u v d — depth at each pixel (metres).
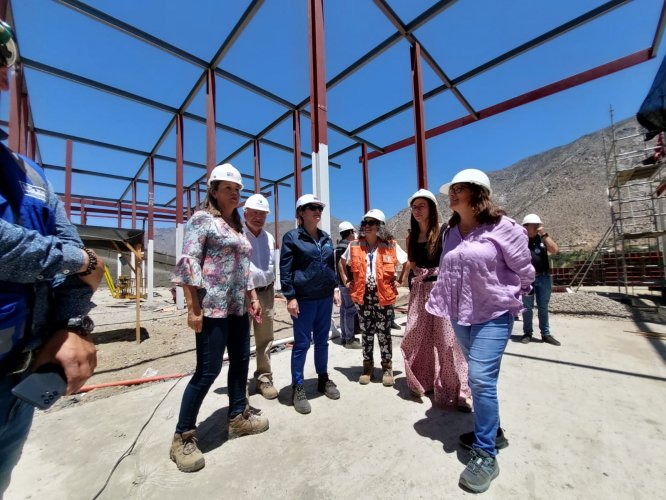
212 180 2.24
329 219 5.13
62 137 10.90
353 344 4.57
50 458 2.15
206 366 2.04
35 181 1.02
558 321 5.80
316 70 5.27
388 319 3.21
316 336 3.02
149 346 5.63
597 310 6.12
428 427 2.40
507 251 1.90
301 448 2.19
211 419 2.61
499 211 1.99
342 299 4.68
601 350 4.00
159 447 2.24
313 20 5.36
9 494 1.81
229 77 8.39
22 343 0.92
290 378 3.48
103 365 4.53
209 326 2.06
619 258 11.77
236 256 2.23
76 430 2.50
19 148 7.38
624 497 1.66
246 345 2.38
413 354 2.93
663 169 9.01
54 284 1.02
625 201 8.60
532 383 3.09
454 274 2.07
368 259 3.28
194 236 2.03
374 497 1.73
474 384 1.91
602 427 2.30
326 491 1.78
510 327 1.98
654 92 3.47
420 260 2.89
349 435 2.32
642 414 2.46
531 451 2.06
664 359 3.62
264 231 3.29
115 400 3.04
